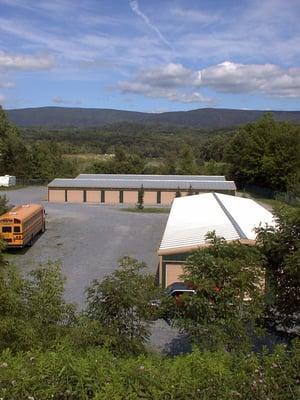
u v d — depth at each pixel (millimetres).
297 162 72812
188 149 95312
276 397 6734
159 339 16312
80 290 23516
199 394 6398
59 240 37312
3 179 79750
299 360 7168
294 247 11125
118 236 39062
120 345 9445
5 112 95938
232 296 10461
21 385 6176
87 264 29453
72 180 66062
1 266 11750
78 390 6246
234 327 10328
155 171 92875
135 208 57750
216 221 27875
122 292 10016
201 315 10523
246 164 78938
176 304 11008
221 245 11250
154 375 6477
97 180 66312
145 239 37906
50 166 90188
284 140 73562
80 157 125312
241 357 7312
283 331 11656
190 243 23000
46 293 9523
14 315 8812
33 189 78625
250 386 6656
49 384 6301
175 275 22609
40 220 39250
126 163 92188
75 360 6664
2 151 87500
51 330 8906
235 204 36344
